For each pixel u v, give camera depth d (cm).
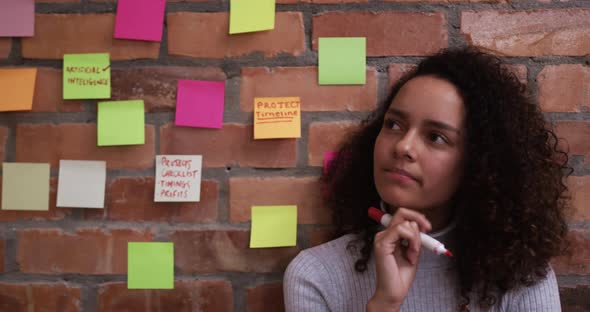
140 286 93
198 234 94
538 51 91
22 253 94
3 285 94
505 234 79
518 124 80
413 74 83
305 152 93
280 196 93
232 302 94
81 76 92
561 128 92
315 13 92
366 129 91
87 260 94
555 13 91
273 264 94
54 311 94
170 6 92
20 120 93
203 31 92
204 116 92
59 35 92
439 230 83
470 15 92
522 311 80
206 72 93
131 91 92
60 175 93
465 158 77
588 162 92
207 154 93
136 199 93
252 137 93
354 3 92
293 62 92
